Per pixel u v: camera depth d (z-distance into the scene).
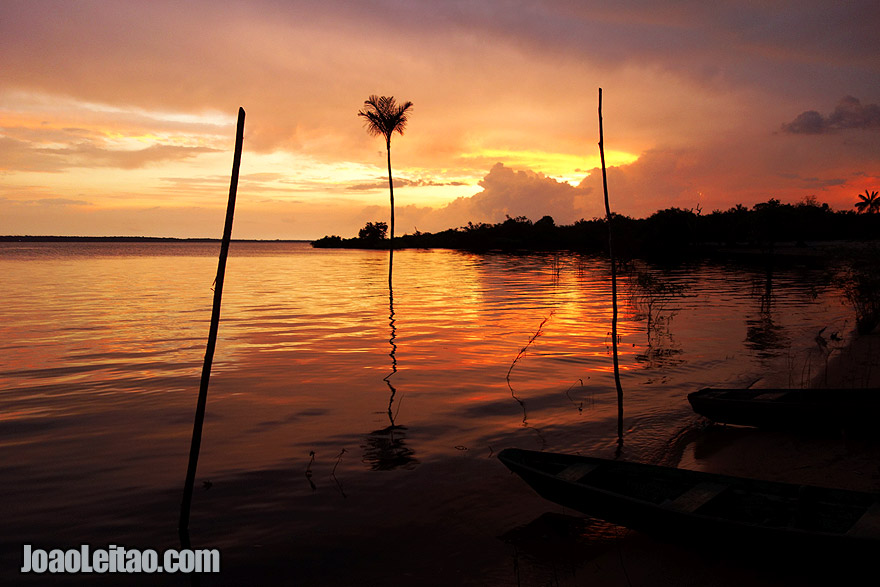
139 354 14.05
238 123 5.57
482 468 7.00
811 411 7.69
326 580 4.70
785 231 73.38
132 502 6.10
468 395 10.34
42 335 16.72
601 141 9.54
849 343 14.29
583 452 7.55
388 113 28.06
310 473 6.86
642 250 57.22
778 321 18.95
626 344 15.14
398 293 29.95
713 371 11.91
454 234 142.50
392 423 8.77
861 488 6.12
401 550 5.16
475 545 5.25
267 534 5.44
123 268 54.22
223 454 7.49
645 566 4.84
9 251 122.50
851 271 17.30
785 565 4.57
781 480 6.44
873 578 4.23
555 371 12.16
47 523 5.66
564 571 4.81
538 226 115.81
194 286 34.19
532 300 26.30
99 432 8.35
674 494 5.46
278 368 12.54
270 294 29.53
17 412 9.30
